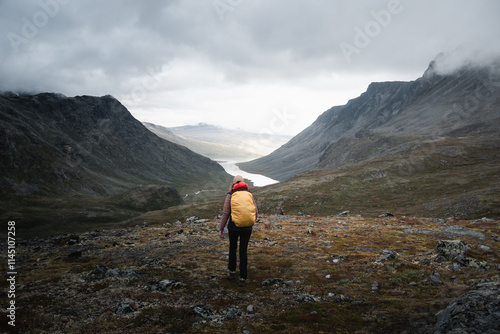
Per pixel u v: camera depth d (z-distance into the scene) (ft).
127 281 31.48
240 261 29.86
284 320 21.93
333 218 96.43
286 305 24.80
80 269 37.70
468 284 27.04
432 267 33.42
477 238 50.01
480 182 461.78
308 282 30.86
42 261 47.55
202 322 21.31
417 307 23.30
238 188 30.76
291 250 46.70
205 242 54.65
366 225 74.38
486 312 18.52
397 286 28.50
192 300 25.90
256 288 29.22
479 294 21.11
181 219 463.83
